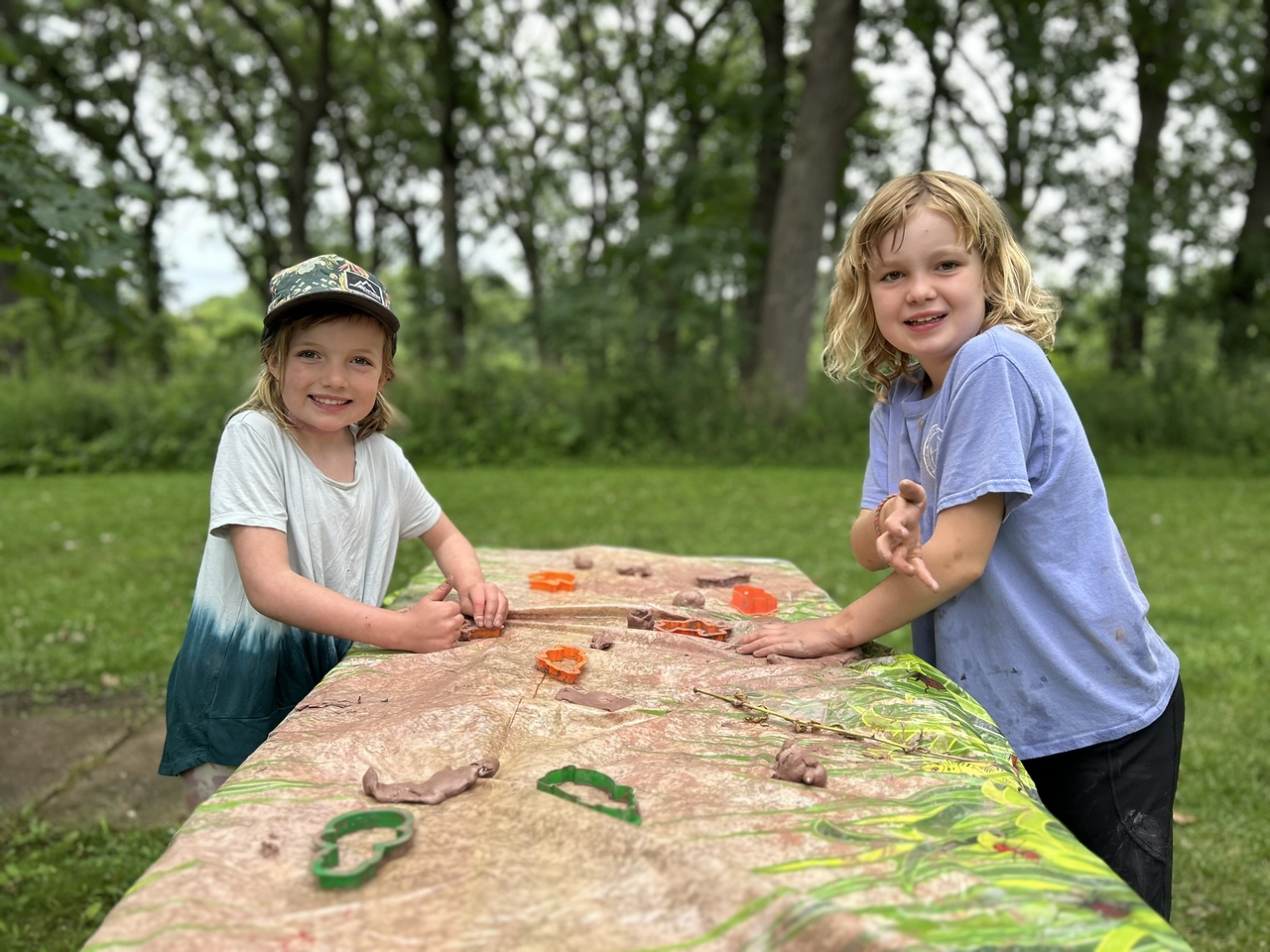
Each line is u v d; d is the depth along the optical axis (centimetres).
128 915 88
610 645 184
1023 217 1588
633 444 1327
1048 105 1533
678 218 1670
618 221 2266
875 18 1372
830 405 1351
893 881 94
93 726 391
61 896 275
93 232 285
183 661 196
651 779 122
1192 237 1664
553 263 2938
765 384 1341
